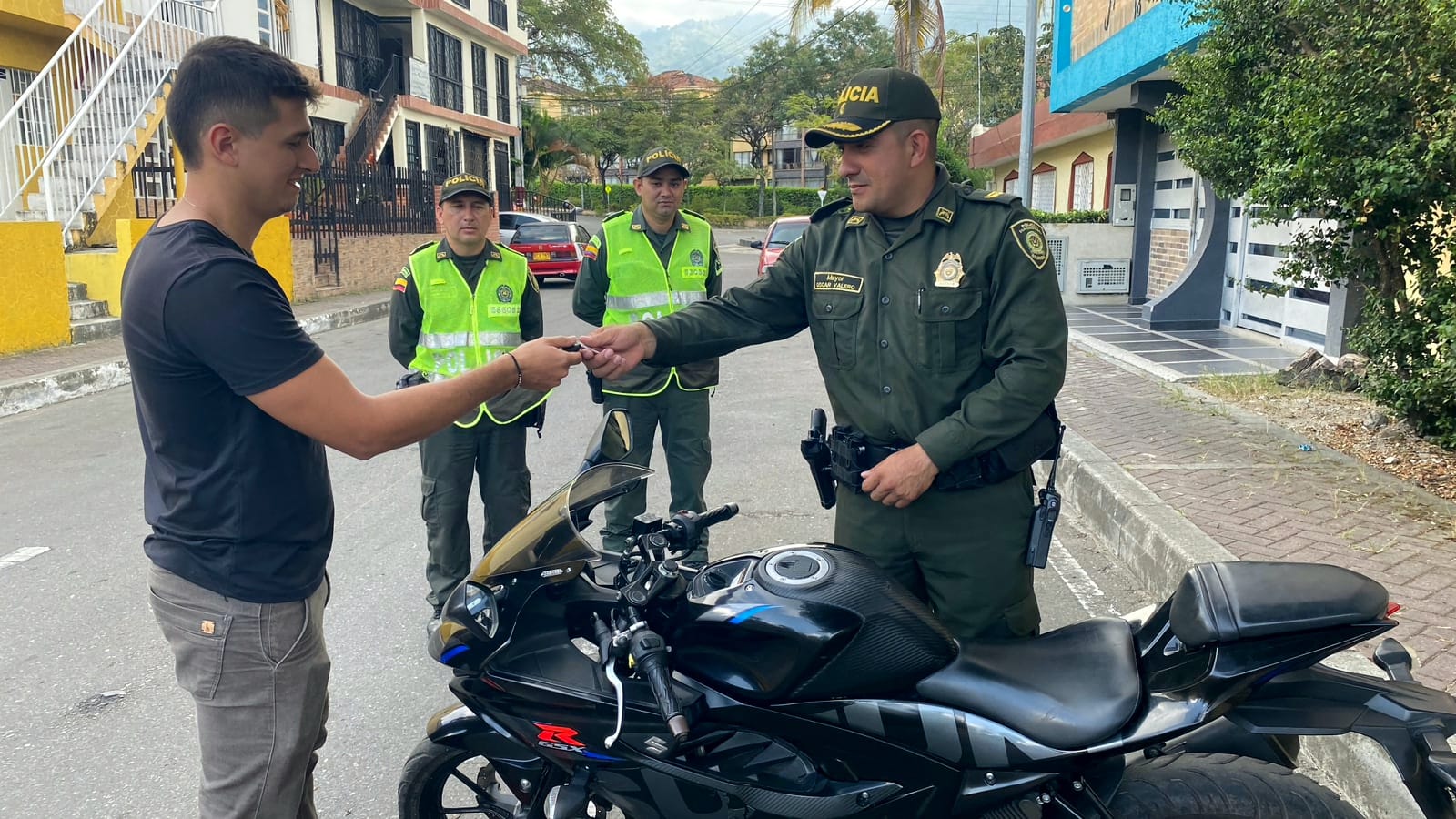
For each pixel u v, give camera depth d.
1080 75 13.97
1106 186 18.50
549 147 44.66
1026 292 2.58
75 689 3.98
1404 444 6.22
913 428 2.72
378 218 20.61
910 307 2.69
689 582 2.38
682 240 5.28
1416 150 5.41
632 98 56.22
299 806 2.39
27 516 6.18
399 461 7.39
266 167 2.07
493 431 4.41
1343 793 3.09
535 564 2.19
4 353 11.06
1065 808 2.11
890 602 2.17
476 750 2.54
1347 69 5.56
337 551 5.48
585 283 5.28
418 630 4.49
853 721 2.15
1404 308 6.05
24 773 3.39
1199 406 7.64
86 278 13.38
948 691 2.14
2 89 15.48
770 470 6.89
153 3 15.42
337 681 4.02
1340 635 1.97
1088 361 10.14
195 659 2.17
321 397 2.04
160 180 16.11
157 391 2.04
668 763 2.22
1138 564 4.99
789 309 3.07
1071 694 2.11
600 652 2.21
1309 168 5.75
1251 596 1.99
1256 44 6.80
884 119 2.61
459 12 29.42
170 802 3.24
